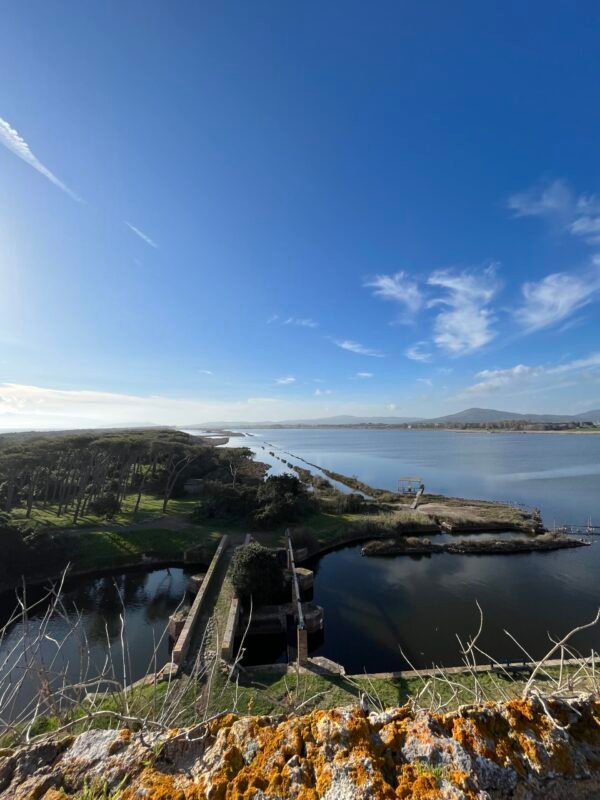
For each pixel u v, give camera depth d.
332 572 30.48
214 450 77.75
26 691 10.09
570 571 30.55
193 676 3.81
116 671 17.03
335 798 2.14
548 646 20.31
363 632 21.73
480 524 41.81
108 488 50.94
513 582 28.45
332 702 12.79
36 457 37.75
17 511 39.81
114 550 31.00
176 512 43.16
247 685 13.57
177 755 2.52
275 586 22.50
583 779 2.34
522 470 89.81
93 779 2.32
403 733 2.53
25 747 2.59
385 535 39.00
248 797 2.17
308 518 42.25
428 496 58.34
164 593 26.17
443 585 27.98
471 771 2.28
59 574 27.70
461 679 13.02
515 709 2.68
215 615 19.61
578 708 2.73
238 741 2.54
